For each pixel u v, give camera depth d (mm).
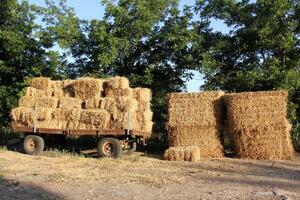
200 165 13711
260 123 15672
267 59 18500
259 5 18969
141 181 10023
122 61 20562
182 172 11867
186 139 16297
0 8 21062
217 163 14328
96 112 15234
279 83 17500
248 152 15742
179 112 16469
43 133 16094
